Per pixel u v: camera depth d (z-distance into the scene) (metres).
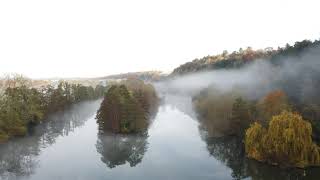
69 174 75.75
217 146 97.12
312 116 82.69
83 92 196.00
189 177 73.19
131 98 113.00
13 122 108.75
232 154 89.31
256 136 78.12
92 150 95.00
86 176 74.38
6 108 108.75
